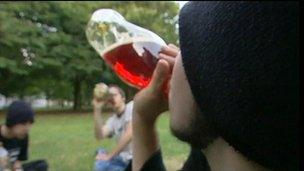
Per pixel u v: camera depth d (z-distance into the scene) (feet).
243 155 2.72
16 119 14.21
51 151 34.68
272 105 2.54
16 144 14.39
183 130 3.01
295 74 2.51
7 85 84.84
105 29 4.16
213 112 2.71
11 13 82.53
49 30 90.79
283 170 2.65
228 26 2.58
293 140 2.57
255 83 2.54
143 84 4.10
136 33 4.05
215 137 2.92
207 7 2.72
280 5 2.49
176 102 3.04
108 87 17.24
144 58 4.02
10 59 81.71
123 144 15.80
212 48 2.65
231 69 2.58
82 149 35.17
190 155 3.55
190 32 2.82
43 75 91.25
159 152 3.83
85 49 91.15
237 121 2.61
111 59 4.22
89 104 116.06
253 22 2.52
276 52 2.51
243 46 2.55
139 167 3.79
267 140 2.59
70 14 91.45
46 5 89.30
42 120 71.67
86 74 92.68
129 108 16.83
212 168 3.00
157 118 3.78
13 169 14.16
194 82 2.79
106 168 15.83
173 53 3.65
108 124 17.42
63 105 130.11
